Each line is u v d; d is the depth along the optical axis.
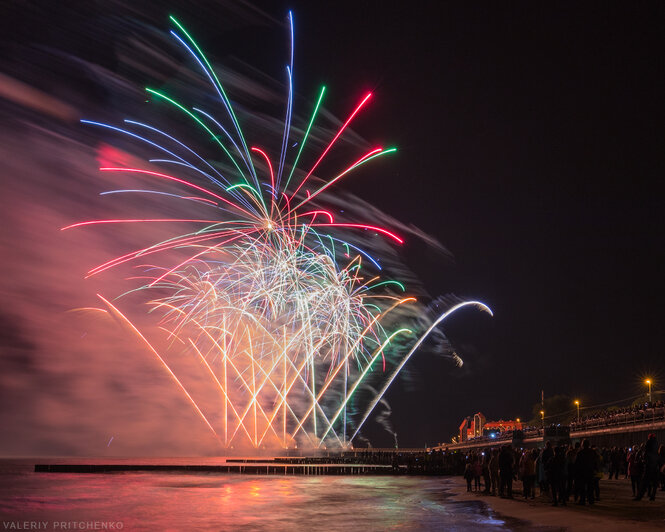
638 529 23.06
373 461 108.69
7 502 40.34
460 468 76.94
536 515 28.27
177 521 30.50
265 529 27.34
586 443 31.17
